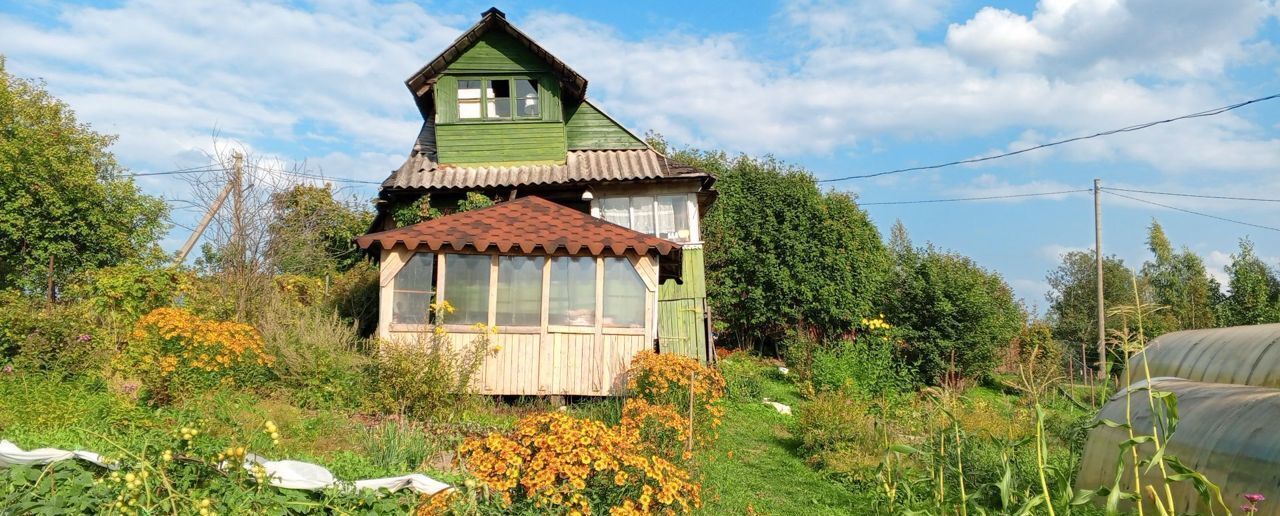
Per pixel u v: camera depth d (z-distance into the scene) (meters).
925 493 8.77
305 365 12.12
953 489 8.80
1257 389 7.99
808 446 12.05
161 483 6.39
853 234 25.58
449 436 10.48
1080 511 7.40
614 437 7.16
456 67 19.16
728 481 10.12
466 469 7.27
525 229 14.18
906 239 33.78
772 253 24.52
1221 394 7.92
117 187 24.89
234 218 16.20
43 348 11.36
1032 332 25.12
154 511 6.16
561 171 18.80
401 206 18.50
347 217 22.86
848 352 17.89
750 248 24.77
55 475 6.46
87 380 11.01
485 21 18.89
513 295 13.73
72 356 11.39
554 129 19.23
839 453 11.31
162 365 10.45
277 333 12.76
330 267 20.91
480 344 13.18
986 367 21.11
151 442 6.77
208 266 16.30
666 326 17.92
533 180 18.31
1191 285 31.58
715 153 27.48
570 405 13.61
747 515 8.91
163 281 14.93
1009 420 14.05
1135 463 5.17
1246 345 9.04
